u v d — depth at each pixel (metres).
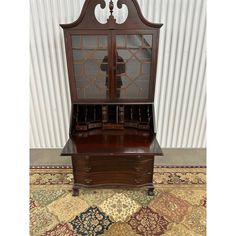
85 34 1.49
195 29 1.69
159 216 1.54
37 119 2.05
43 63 1.83
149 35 1.50
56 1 1.63
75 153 1.37
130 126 1.73
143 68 1.59
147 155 1.40
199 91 1.90
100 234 1.43
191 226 1.47
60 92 1.94
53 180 1.86
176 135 2.12
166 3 1.63
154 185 1.79
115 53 1.54
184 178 1.88
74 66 1.58
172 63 1.81
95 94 1.66
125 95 1.66
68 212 1.57
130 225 1.48
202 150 2.21
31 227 1.47
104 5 1.44
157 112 2.01
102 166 1.58
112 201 1.66
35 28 1.71
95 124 1.72
